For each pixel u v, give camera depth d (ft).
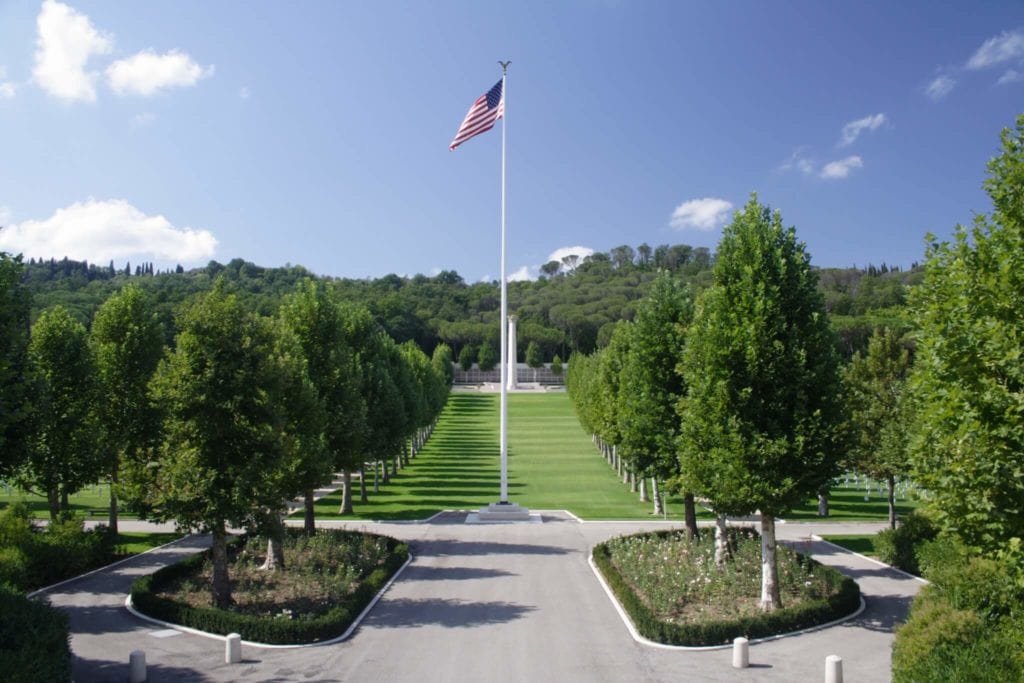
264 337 67.87
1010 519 35.73
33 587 75.25
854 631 60.39
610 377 127.24
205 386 62.95
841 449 63.10
